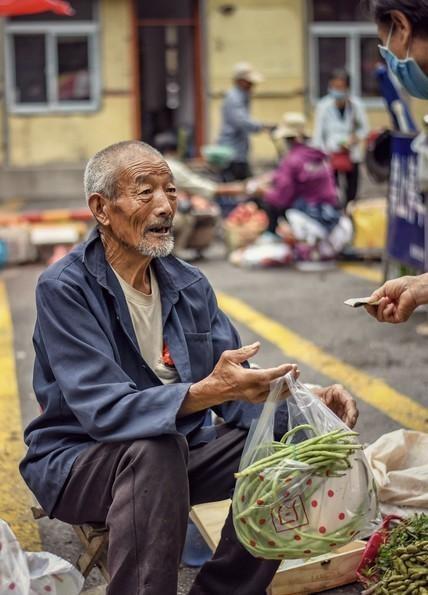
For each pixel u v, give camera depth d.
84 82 19.23
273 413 3.05
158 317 3.38
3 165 19.12
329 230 11.10
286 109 19.39
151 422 2.99
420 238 7.58
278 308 8.86
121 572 2.96
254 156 19.23
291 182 11.02
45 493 3.22
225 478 3.35
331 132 12.63
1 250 11.95
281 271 11.05
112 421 3.03
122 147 3.28
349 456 3.00
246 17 19.09
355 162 12.51
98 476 3.12
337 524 2.96
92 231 3.36
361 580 3.44
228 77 19.20
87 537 3.27
